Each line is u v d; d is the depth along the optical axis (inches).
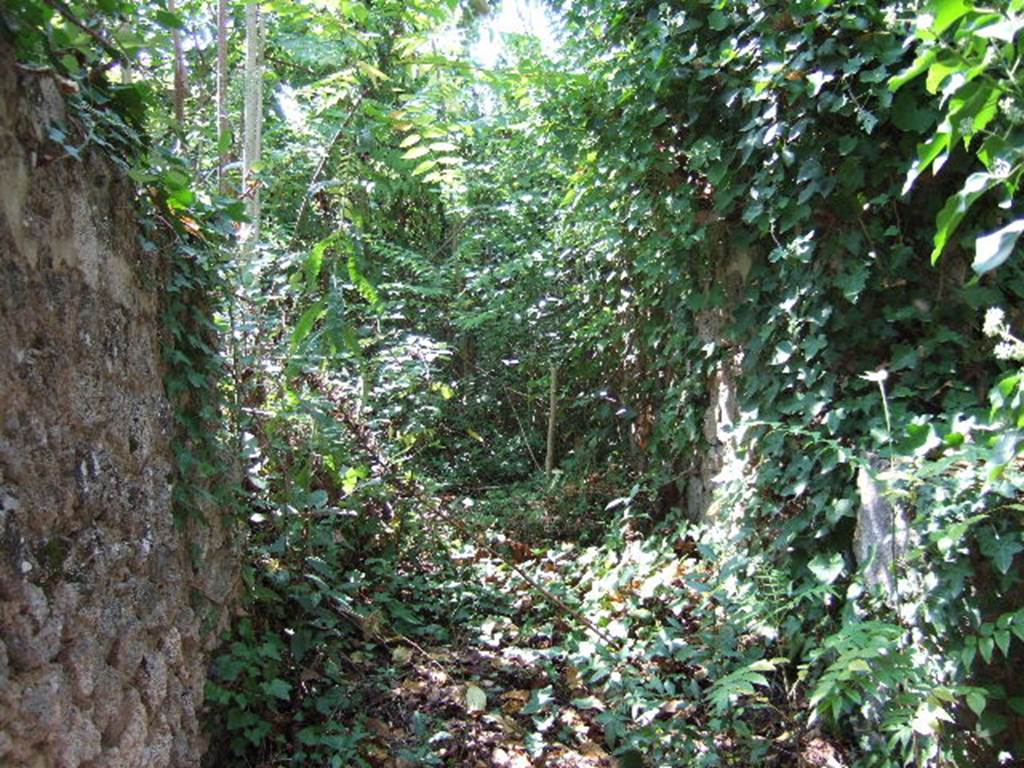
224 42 172.1
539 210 252.1
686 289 158.4
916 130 111.8
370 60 114.1
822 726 112.6
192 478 98.0
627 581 143.9
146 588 83.0
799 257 122.8
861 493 111.1
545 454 249.9
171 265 95.5
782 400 131.5
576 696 121.8
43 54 67.7
